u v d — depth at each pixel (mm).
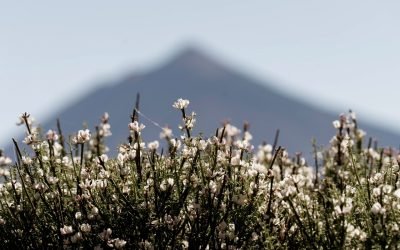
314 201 1386
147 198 1359
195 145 1367
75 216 1366
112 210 1371
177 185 1354
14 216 1368
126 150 1387
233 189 1360
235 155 1385
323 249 1309
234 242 1350
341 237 1296
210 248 1344
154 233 1354
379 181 1400
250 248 1341
